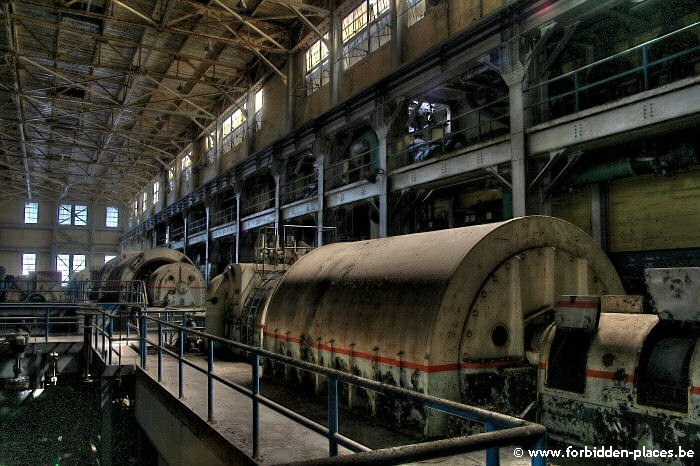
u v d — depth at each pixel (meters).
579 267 6.55
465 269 5.73
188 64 27.61
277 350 8.79
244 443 5.70
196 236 37.88
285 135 23.73
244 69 29.25
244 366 11.04
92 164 46.94
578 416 5.05
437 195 18.50
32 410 13.77
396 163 17.33
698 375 4.21
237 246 29.61
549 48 13.29
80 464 13.25
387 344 6.11
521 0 12.34
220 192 34.34
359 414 6.76
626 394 4.65
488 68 14.03
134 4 22.19
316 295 8.07
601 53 13.03
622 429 4.66
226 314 12.93
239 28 24.47
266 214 26.34
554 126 11.57
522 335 5.94
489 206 16.62
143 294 19.28
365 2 19.66
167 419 8.19
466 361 5.62
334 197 20.27
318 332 7.61
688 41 11.12
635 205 12.30
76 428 13.86
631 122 10.02
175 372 10.27
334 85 21.02
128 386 11.68
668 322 4.63
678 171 10.80
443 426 5.63
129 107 30.73
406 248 7.04
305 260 9.47
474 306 5.75
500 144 12.95
